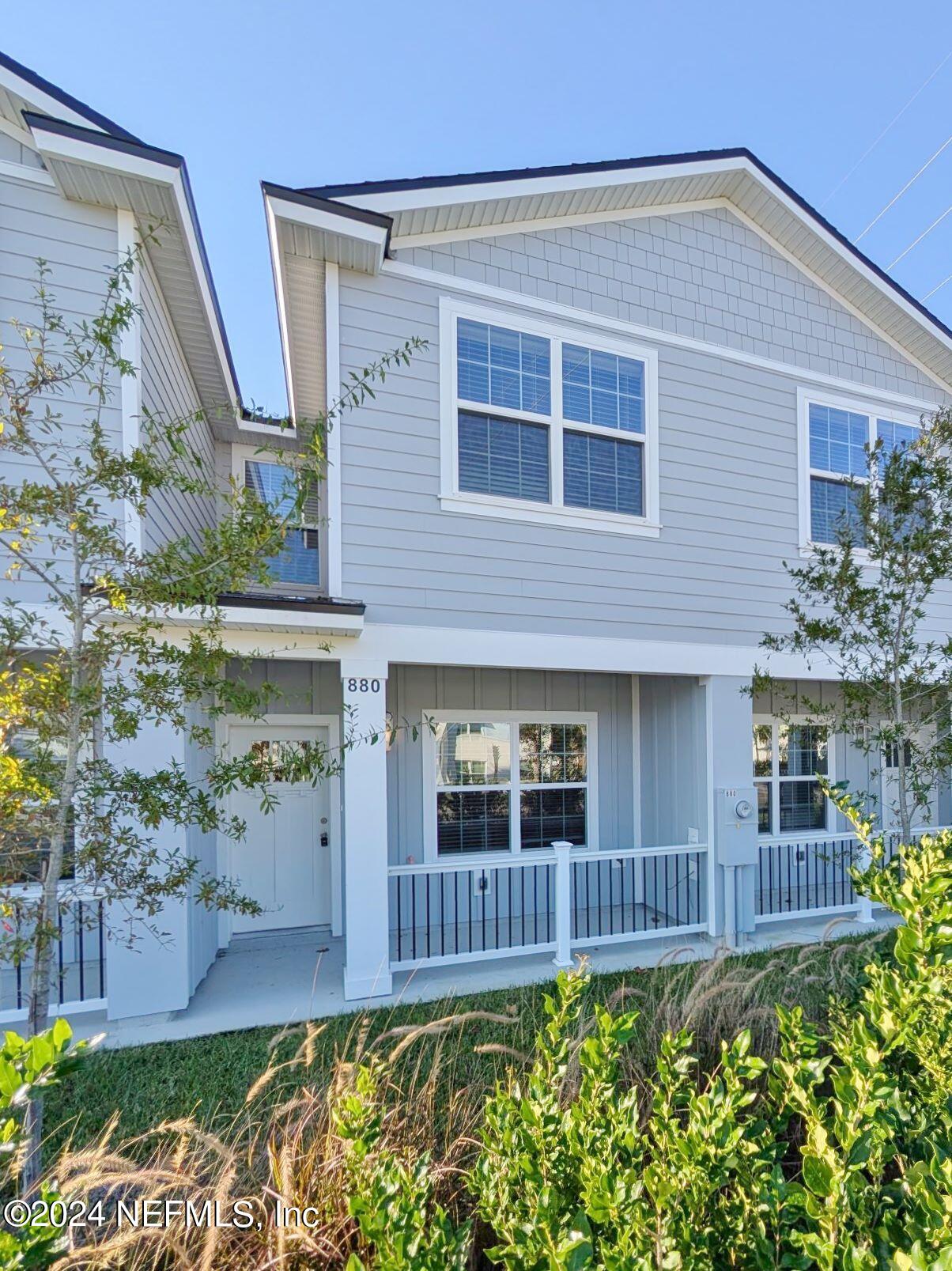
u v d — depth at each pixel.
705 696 6.74
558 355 6.20
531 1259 1.55
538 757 7.75
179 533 6.46
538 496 6.07
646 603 6.45
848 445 7.73
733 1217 1.72
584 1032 3.21
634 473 6.53
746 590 6.93
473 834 7.41
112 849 2.66
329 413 3.16
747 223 7.25
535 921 6.57
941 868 2.21
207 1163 2.68
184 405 6.96
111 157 4.55
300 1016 4.76
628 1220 1.58
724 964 4.97
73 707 2.46
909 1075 2.16
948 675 5.27
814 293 7.62
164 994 4.65
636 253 6.62
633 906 7.45
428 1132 2.65
